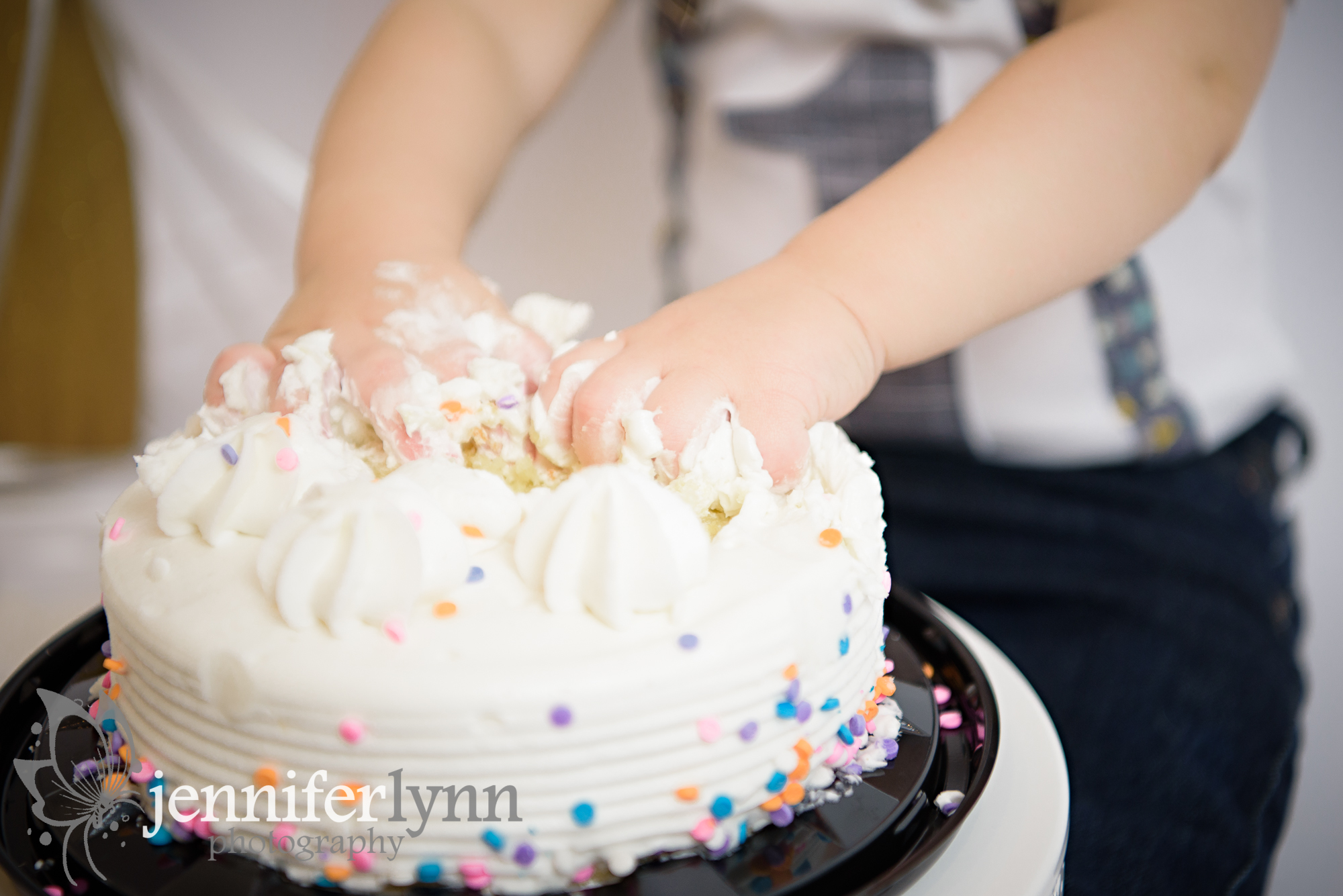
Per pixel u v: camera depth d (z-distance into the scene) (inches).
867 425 23.2
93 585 33.0
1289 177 27.8
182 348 38.2
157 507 16.4
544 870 14.7
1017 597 22.0
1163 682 20.7
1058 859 16.0
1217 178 22.2
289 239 37.8
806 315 17.0
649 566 14.9
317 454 16.4
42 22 34.4
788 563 15.6
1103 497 22.3
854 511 16.2
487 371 17.3
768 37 23.3
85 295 37.0
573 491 15.3
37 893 14.5
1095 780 19.8
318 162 21.3
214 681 14.7
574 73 25.2
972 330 18.1
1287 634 22.2
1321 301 28.5
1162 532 21.9
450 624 14.9
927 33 22.3
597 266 37.5
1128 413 22.2
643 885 14.9
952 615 20.5
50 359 37.2
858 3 22.3
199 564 15.8
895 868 15.0
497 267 37.6
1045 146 18.1
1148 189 18.3
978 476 22.8
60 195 36.0
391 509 14.9
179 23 35.4
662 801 14.9
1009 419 22.5
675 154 25.5
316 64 36.5
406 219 19.8
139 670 15.5
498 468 17.1
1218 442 22.6
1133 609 21.4
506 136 22.8
